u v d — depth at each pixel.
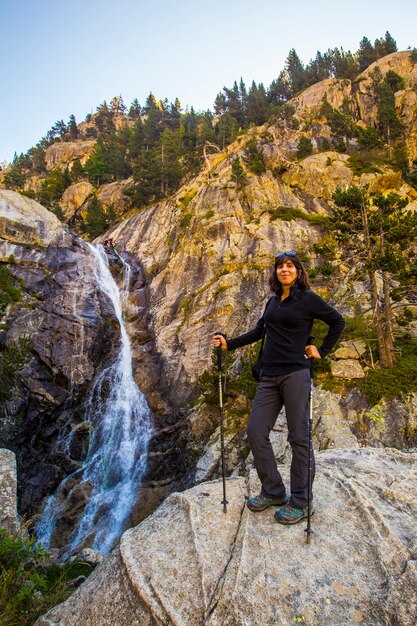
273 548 3.22
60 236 29.92
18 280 25.97
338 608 2.75
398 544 3.17
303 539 3.31
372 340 20.19
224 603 2.80
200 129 77.50
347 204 20.81
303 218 35.25
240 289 29.08
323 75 91.50
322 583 2.92
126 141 89.00
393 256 17.83
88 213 58.00
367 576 2.97
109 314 29.22
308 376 3.64
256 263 30.50
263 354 3.89
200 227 36.72
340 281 27.56
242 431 19.25
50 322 25.09
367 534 3.36
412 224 18.27
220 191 40.91
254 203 37.88
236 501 3.90
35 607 4.48
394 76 65.00
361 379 18.53
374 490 4.05
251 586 2.88
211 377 21.83
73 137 120.88
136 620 2.93
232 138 64.44
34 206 30.61
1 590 4.47
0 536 5.35
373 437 15.99
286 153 49.56
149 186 54.09
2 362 19.30
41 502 19.80
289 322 3.66
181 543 3.44
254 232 33.97
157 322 31.12
